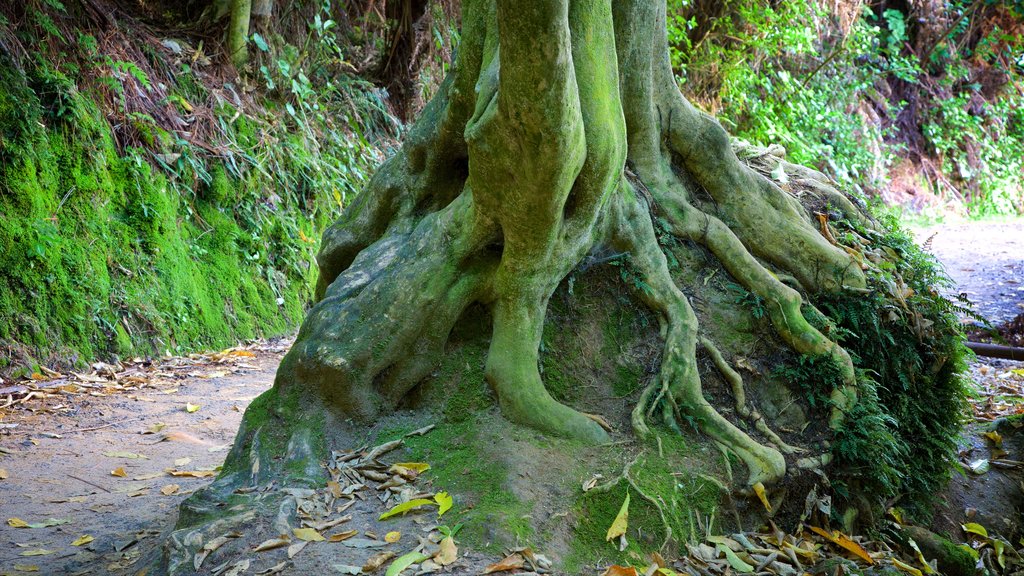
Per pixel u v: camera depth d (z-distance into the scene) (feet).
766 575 12.28
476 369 14.34
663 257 15.43
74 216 25.84
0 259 23.49
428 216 15.17
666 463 13.42
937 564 15.08
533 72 11.00
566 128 11.59
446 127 15.33
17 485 15.89
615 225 15.20
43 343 23.56
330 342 14.07
